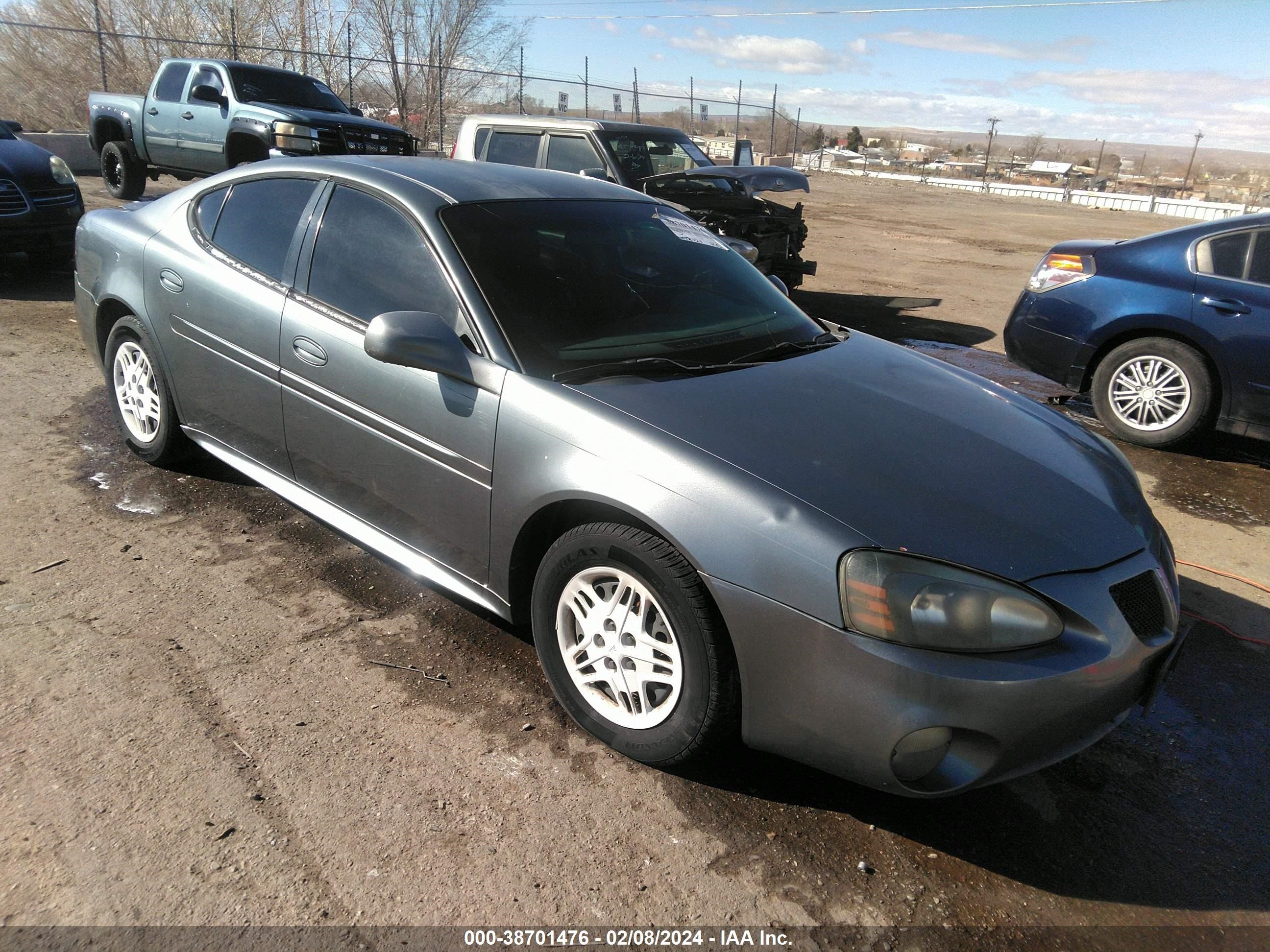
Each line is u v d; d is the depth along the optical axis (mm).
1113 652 2188
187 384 3764
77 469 4172
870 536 2143
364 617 3154
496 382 2664
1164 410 5617
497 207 3150
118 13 20500
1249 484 5207
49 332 6469
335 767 2414
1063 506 2426
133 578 3275
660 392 2623
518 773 2457
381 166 3352
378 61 19906
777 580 2158
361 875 2078
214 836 2146
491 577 2799
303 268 3279
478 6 21438
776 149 34469
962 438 2658
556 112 22219
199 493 4020
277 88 11906
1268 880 2301
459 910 2010
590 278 3070
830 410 2674
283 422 3346
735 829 2324
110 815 2184
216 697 2654
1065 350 5973
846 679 2107
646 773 2502
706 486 2266
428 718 2648
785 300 3604
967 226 19531
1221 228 5410
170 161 12148
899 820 2406
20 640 2844
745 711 2277
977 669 2057
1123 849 2373
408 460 2916
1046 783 2617
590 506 2496
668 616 2342
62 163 8055
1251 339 5195
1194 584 3928
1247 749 2830
